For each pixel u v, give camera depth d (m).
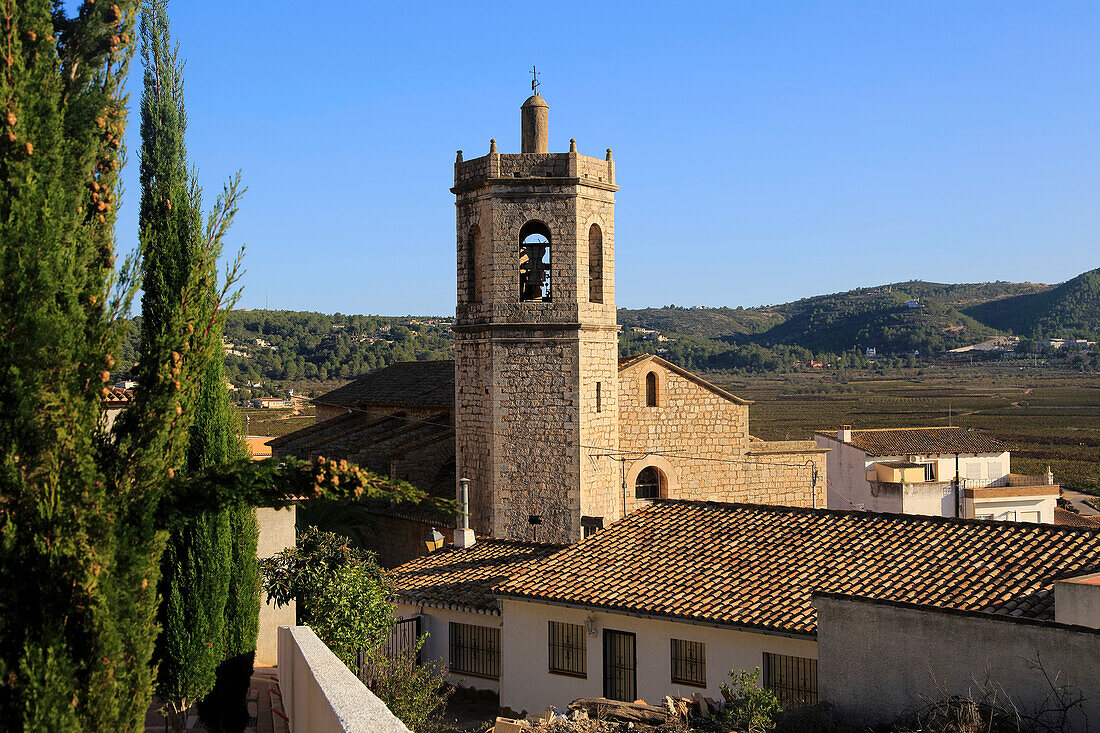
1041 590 18.31
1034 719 13.57
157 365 10.58
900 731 14.23
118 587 9.77
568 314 34.19
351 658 21.16
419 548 38.16
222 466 10.87
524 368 34.34
